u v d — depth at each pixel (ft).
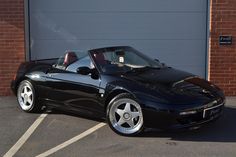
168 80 23.25
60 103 25.99
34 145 21.43
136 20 33.09
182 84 22.99
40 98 27.07
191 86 22.93
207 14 32.60
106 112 23.12
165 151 20.21
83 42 33.45
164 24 33.06
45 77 26.61
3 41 32.55
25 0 32.78
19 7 32.27
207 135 22.61
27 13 33.12
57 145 21.38
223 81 32.37
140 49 33.30
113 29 33.22
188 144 21.18
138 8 32.99
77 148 20.86
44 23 33.32
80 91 24.63
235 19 31.71
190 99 21.68
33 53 33.53
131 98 22.16
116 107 22.66
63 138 22.50
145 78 23.29
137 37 33.22
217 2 31.58
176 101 21.42
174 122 21.36
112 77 23.52
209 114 22.33
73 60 25.72
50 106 26.76
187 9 32.86
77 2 33.09
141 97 21.85
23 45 32.63
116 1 32.99
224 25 31.81
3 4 32.19
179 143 21.35
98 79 23.89
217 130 23.49
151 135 22.62
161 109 21.34
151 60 26.40
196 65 33.24
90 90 24.08
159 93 21.84
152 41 33.22
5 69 32.86
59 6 33.19
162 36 33.14
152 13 32.99
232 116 26.40
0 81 32.96
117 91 22.89
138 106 22.02
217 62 32.19
